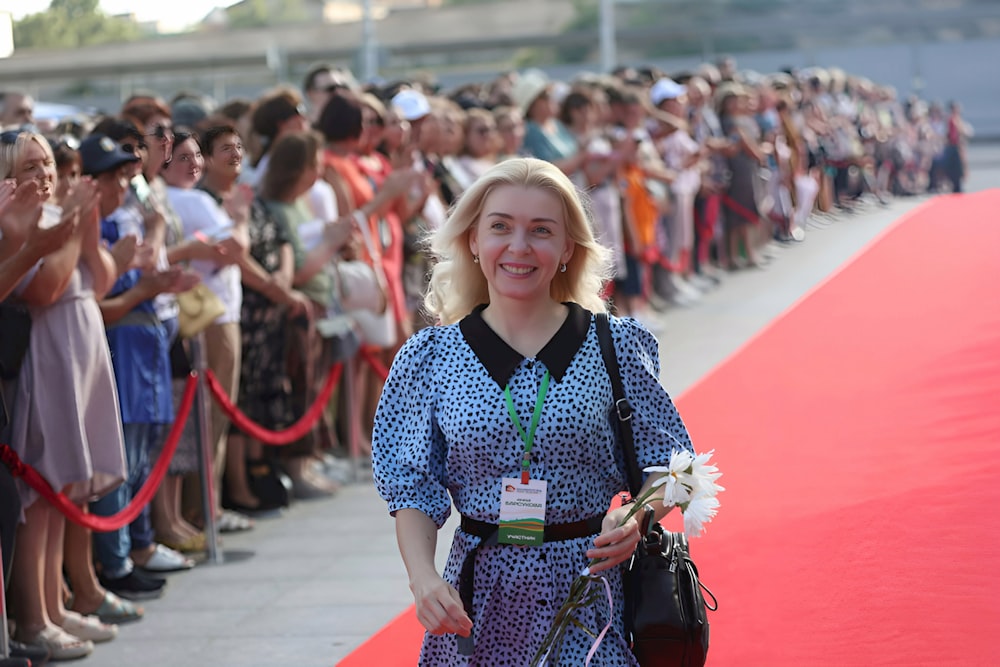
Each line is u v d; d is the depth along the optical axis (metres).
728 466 5.66
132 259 4.79
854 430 5.91
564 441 2.57
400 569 5.36
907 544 4.32
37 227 4.01
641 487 2.69
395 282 7.20
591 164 9.20
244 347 6.16
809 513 4.79
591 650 2.51
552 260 2.64
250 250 6.07
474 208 2.70
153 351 5.10
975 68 31.20
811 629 3.82
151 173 5.55
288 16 41.84
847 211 17.89
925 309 8.37
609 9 27.38
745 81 15.00
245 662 4.32
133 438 5.13
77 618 4.58
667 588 2.62
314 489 6.71
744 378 7.29
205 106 7.90
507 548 2.57
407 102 7.86
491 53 34.91
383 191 6.93
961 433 5.52
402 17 37.50
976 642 3.58
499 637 2.60
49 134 6.98
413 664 4.10
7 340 4.26
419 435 2.63
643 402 2.68
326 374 6.72
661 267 11.13
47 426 4.35
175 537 5.74
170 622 4.78
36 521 4.41
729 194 12.88
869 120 19.62
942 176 21.39
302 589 5.14
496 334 2.64
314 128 7.07
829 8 32.28
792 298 11.19
